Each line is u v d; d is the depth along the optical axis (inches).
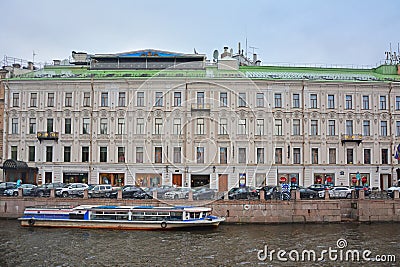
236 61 1977.1
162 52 2106.3
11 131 1939.0
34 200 1398.9
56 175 1899.6
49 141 1918.1
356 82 1958.7
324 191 1460.4
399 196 1446.9
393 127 1973.4
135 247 1016.9
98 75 1967.3
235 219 1343.5
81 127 1916.8
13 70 2054.6
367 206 1403.8
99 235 1164.5
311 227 1305.4
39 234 1172.5
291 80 1935.3
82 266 852.6
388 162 1969.7
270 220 1349.7
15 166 1782.7
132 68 2036.2
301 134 1940.2
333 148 1952.5
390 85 1974.7
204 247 1018.1
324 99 1958.7
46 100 1936.5
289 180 1916.8
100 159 1905.8
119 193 1385.3
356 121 1963.6
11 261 887.7
